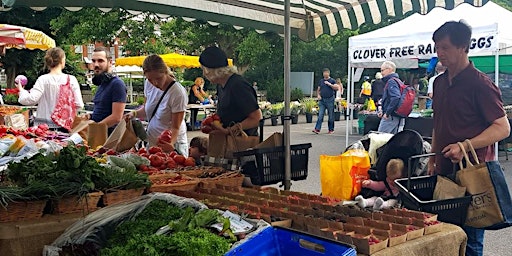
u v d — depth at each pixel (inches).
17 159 132.3
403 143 157.9
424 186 123.9
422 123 371.6
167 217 97.5
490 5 341.1
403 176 153.3
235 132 150.7
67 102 223.1
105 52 205.5
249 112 155.1
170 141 172.6
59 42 766.5
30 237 97.6
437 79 135.0
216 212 92.4
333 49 1151.6
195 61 677.3
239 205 110.5
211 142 154.3
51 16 748.0
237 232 87.4
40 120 218.7
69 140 162.6
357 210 105.6
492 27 295.7
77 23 720.3
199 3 196.9
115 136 163.5
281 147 148.6
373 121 452.4
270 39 912.3
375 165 169.8
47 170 106.2
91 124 184.1
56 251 95.7
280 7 212.4
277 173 147.9
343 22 207.2
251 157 145.6
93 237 96.4
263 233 86.4
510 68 514.6
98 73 204.2
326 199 118.6
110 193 109.4
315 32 220.2
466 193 115.0
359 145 179.6
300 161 153.9
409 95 335.0
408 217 100.3
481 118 124.1
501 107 122.6
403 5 171.3
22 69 765.9
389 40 360.5
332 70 1158.3
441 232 95.9
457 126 126.7
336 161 164.4
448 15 339.0
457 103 126.1
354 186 161.2
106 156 137.6
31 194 99.5
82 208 106.0
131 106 579.8
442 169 130.5
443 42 124.9
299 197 121.8
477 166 114.0
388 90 337.4
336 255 79.7
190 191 124.4
